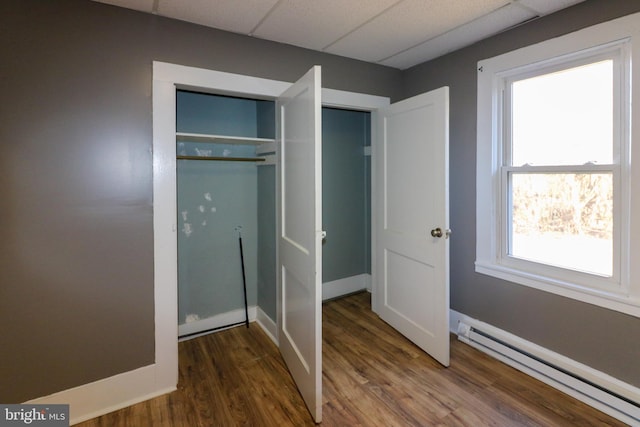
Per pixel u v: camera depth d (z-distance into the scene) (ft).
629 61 5.92
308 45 8.35
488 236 8.33
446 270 7.63
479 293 8.63
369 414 6.27
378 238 10.29
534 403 6.49
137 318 6.79
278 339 8.80
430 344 8.19
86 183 6.27
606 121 6.34
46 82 5.88
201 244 9.70
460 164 8.92
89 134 6.24
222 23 7.11
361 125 12.78
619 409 6.02
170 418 6.27
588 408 6.34
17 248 5.82
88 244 6.33
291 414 6.32
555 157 7.16
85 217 6.29
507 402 6.53
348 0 6.28
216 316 10.00
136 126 6.63
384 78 9.98
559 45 6.73
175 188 7.07
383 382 7.22
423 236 8.29
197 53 7.16
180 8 6.48
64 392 6.22
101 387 6.50
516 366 7.64
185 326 9.57
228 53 7.51
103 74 6.31
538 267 7.49
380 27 7.41
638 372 5.92
